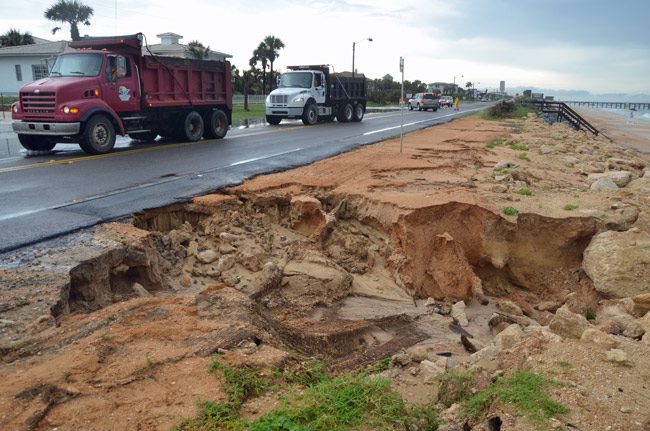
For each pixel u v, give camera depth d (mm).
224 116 20062
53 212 8367
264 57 59344
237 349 4672
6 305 5148
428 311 8273
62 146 17078
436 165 14000
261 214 9781
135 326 4902
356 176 12156
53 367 4109
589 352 5125
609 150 21250
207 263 8086
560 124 34062
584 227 9852
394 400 4180
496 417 4090
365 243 9648
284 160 14094
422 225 9500
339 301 8102
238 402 3885
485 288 9898
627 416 4035
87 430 3459
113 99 15281
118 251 6789
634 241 9062
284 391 4184
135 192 9859
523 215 9961
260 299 7598
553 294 9617
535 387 4422
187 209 9211
